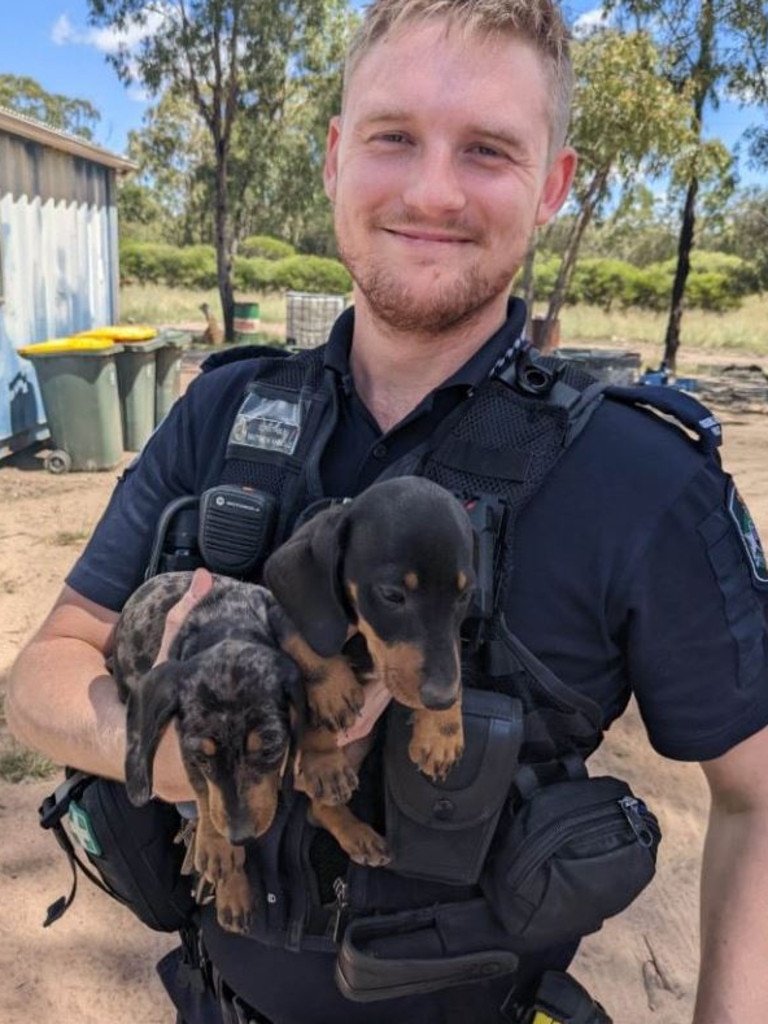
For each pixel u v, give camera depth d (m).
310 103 29.89
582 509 1.65
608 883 1.57
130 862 1.80
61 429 10.11
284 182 35.00
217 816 1.43
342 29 26.22
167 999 3.31
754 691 1.69
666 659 1.67
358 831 1.60
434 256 1.78
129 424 10.95
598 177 18.48
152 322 32.47
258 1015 1.86
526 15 1.82
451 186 1.74
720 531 1.69
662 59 18.98
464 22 1.77
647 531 1.64
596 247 58.12
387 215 1.79
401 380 1.88
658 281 41.94
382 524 1.41
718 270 43.78
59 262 11.81
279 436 1.86
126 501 2.10
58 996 3.31
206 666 1.47
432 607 1.39
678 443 1.73
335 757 1.54
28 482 9.81
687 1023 3.22
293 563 1.48
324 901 1.69
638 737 4.97
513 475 1.67
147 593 1.80
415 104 1.76
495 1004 1.78
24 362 10.70
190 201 50.53
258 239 52.62
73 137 11.65
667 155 17.92
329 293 44.84
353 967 1.59
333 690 1.49
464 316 1.80
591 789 1.65
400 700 1.39
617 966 3.47
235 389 2.00
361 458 1.84
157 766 1.55
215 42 24.22
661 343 32.88
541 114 1.84
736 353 30.89
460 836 1.55
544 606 1.65
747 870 1.65
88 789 1.81
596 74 17.06
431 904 1.64
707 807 4.38
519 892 1.55
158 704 1.48
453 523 1.42
